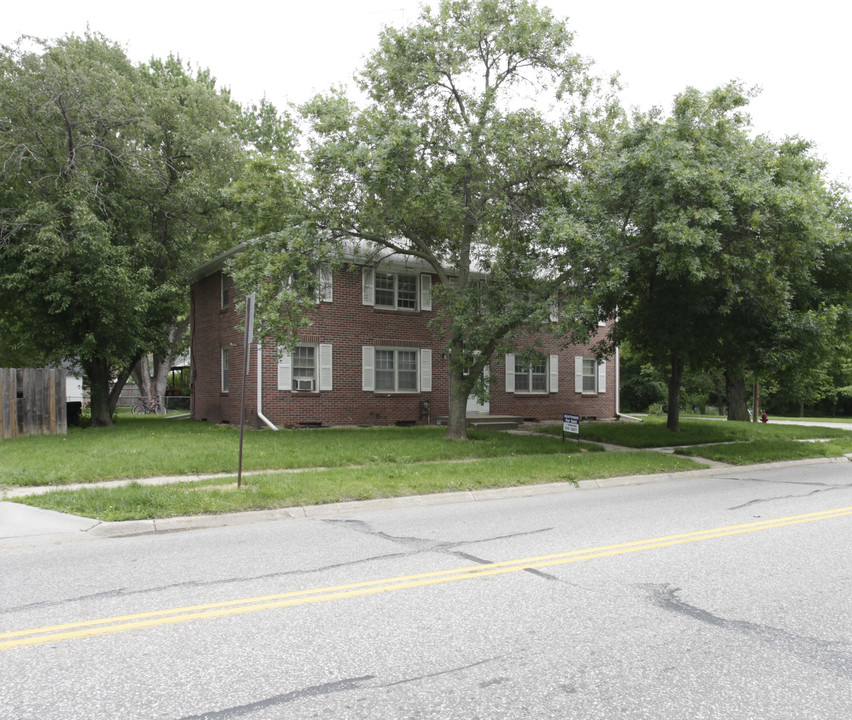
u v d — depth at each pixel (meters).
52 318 18.75
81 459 11.94
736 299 15.72
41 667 3.82
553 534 7.48
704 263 13.57
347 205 16.02
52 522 7.70
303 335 20.34
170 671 3.77
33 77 18.66
